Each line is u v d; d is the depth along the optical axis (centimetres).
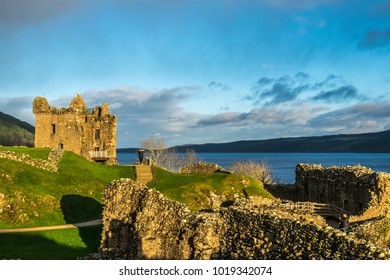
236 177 6291
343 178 5584
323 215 4712
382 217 3775
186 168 8138
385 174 4656
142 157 8625
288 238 2225
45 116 9669
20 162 5844
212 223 2606
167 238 2859
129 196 3428
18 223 4706
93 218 5200
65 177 6078
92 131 10412
